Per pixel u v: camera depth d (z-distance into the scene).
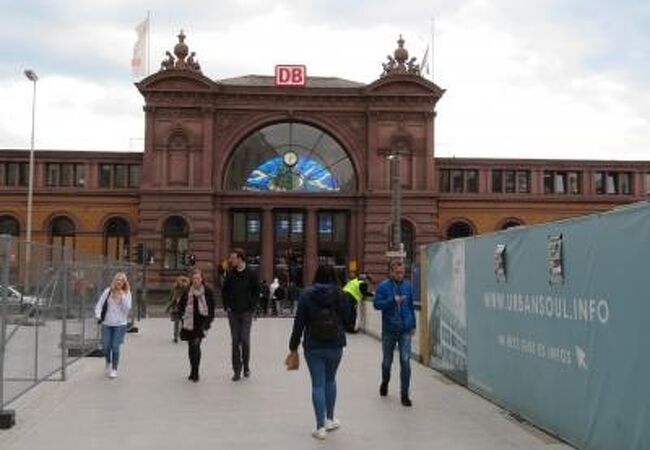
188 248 60.19
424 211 61.19
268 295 52.06
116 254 62.25
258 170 61.94
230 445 10.41
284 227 62.72
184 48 61.44
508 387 12.86
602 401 9.38
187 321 16.47
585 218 9.84
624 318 8.84
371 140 61.41
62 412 12.77
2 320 11.57
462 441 10.66
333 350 11.14
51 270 15.97
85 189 62.28
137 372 17.98
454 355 16.38
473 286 14.88
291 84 61.47
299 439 10.79
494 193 64.50
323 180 62.06
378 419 12.22
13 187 62.34
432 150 61.69
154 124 60.81
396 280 13.89
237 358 16.66
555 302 10.85
